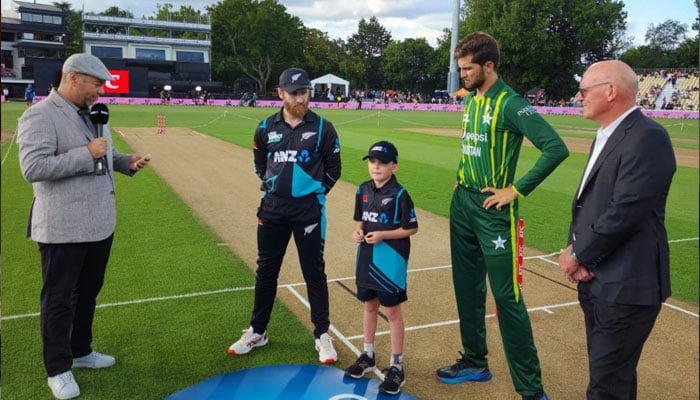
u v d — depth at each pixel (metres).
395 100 64.75
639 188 2.43
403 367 3.93
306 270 4.05
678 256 6.64
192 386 3.53
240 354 4.00
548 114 49.34
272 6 64.06
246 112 37.19
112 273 5.59
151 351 4.01
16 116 24.44
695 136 25.09
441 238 7.32
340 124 29.94
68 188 3.34
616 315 2.58
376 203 3.61
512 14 54.19
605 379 2.64
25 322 4.40
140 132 20.80
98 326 4.38
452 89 38.50
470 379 3.77
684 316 4.91
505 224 3.34
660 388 3.71
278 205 3.88
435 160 14.88
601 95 2.62
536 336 4.48
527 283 5.68
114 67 46.94
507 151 3.33
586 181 2.76
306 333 4.40
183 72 55.09
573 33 57.50
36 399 3.34
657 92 50.69
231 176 11.63
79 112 3.46
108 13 75.50
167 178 11.22
